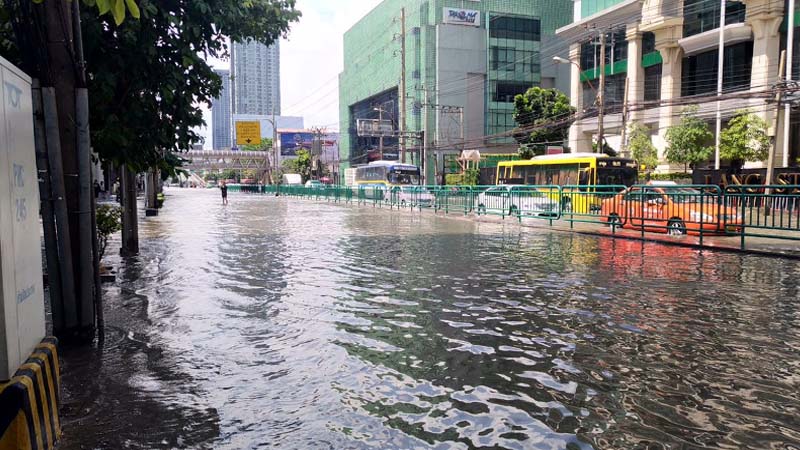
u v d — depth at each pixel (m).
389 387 4.21
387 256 11.50
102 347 5.20
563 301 7.14
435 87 56.16
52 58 4.94
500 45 57.41
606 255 11.62
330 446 3.29
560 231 17.47
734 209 12.46
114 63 6.53
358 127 57.34
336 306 6.87
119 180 11.64
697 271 9.50
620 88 39.59
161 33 6.93
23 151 3.13
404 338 5.49
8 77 2.88
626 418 3.67
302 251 12.38
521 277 8.92
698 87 33.22
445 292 7.73
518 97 45.12
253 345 5.27
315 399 3.98
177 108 7.50
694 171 29.03
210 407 3.85
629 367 4.65
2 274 2.71
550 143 41.25
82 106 5.10
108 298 7.37
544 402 3.93
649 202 15.05
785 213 11.19
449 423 3.60
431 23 57.00
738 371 4.55
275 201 46.16
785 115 26.38
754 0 28.30
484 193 22.83
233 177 120.00
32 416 2.87
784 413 3.74
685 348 5.16
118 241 14.41
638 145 32.22
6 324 2.76
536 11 59.00
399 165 40.81
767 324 6.00
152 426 3.56
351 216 25.50
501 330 5.77
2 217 2.72
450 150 55.97
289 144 96.06
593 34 39.75
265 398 4.00
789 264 10.32
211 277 8.98
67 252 5.17
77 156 5.14
